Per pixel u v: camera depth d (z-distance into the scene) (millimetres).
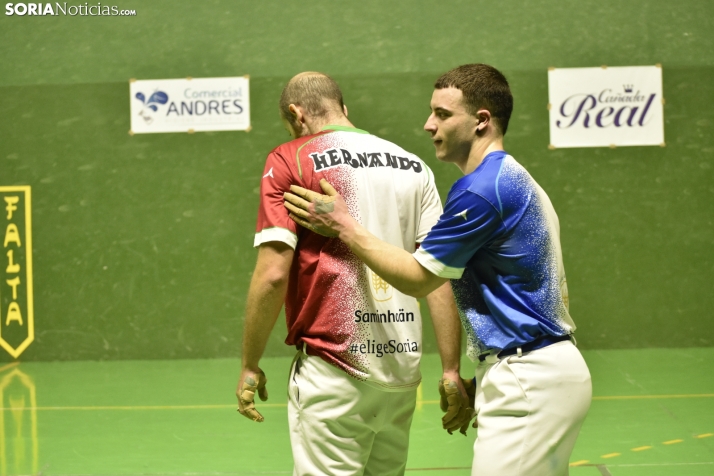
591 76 11281
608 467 6188
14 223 11445
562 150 11320
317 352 3430
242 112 11375
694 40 11297
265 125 11375
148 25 11398
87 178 11438
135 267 11445
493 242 3088
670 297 11383
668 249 11359
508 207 3027
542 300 3096
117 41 11398
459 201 3041
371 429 3516
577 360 3135
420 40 11359
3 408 8516
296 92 3703
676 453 6496
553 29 11312
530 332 3076
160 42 11391
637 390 8836
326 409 3426
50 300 11469
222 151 11398
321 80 3730
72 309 11469
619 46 11297
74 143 11414
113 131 11406
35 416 8125
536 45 11305
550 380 3059
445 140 3270
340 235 3232
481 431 3172
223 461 6504
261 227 3389
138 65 11391
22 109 11398
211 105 11375
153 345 11461
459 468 6176
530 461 3039
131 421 7867
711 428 7203
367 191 3477
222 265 11438
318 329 3428
